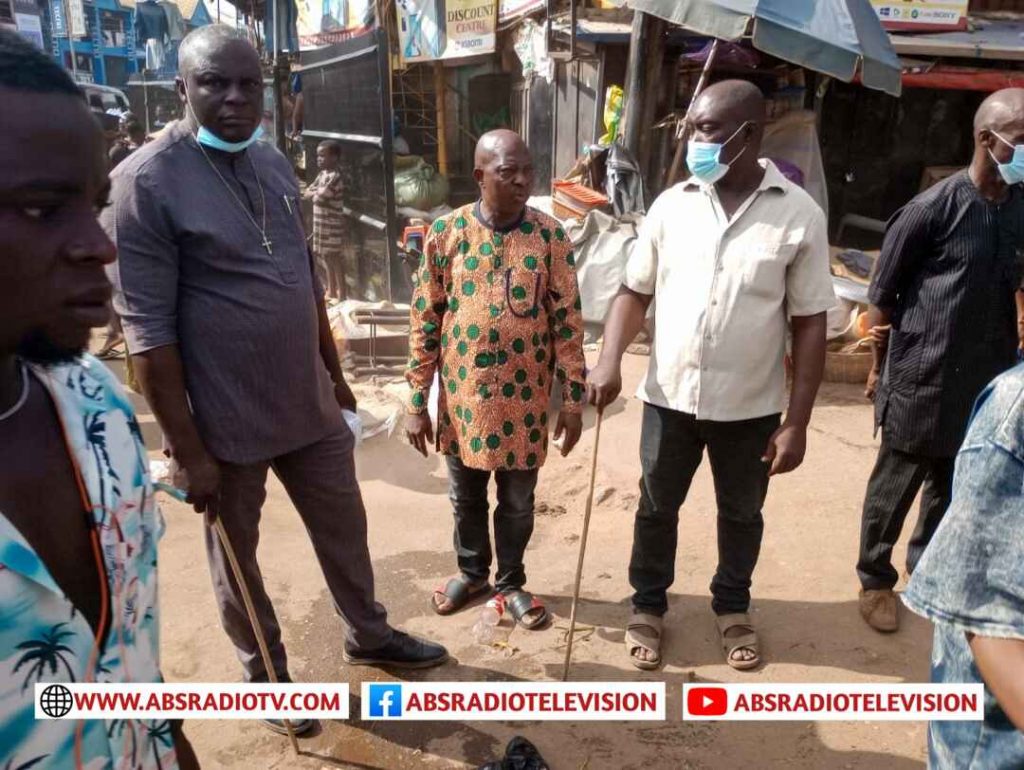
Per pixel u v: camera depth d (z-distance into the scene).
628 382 5.80
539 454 3.07
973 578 1.17
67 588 1.04
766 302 2.71
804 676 3.04
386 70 7.41
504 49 11.82
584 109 9.41
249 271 2.31
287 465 2.65
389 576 3.78
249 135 2.24
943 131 9.77
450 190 12.45
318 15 9.38
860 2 5.65
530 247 2.92
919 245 2.91
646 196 7.06
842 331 6.11
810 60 5.32
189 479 2.31
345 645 3.11
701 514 4.20
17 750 0.97
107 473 1.08
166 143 2.22
